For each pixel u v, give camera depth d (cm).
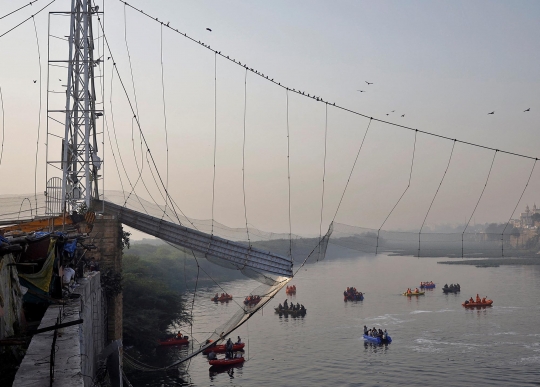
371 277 14612
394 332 7256
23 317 1748
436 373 5306
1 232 2078
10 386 1243
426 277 14150
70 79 3694
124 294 6581
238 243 3734
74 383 1126
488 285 11925
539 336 6700
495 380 5025
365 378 5244
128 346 5862
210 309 9256
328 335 7175
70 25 3728
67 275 2417
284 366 5744
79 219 3334
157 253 14025
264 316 8731
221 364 5756
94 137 3991
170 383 5203
